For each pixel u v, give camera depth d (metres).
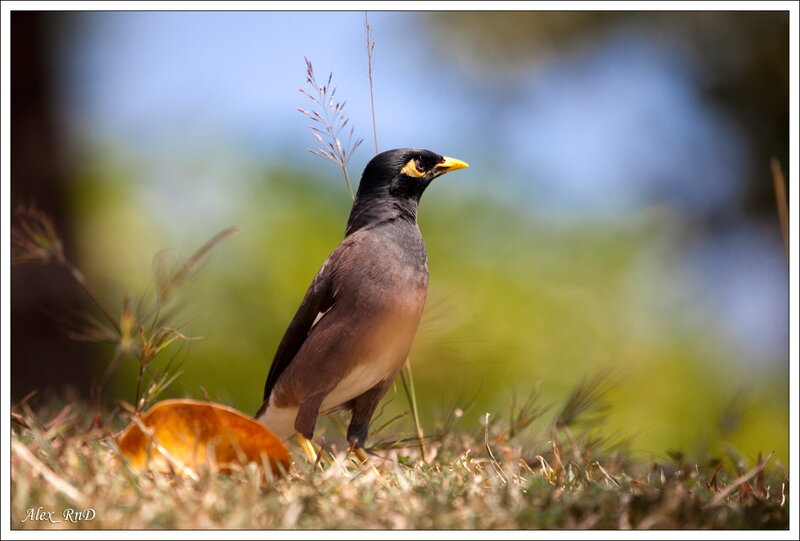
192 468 4.95
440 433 7.39
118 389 12.65
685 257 16.02
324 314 6.66
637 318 15.95
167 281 7.21
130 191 16.23
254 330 15.10
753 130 13.94
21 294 11.53
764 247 15.17
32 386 11.43
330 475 5.00
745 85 13.51
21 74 12.01
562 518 4.56
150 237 15.95
